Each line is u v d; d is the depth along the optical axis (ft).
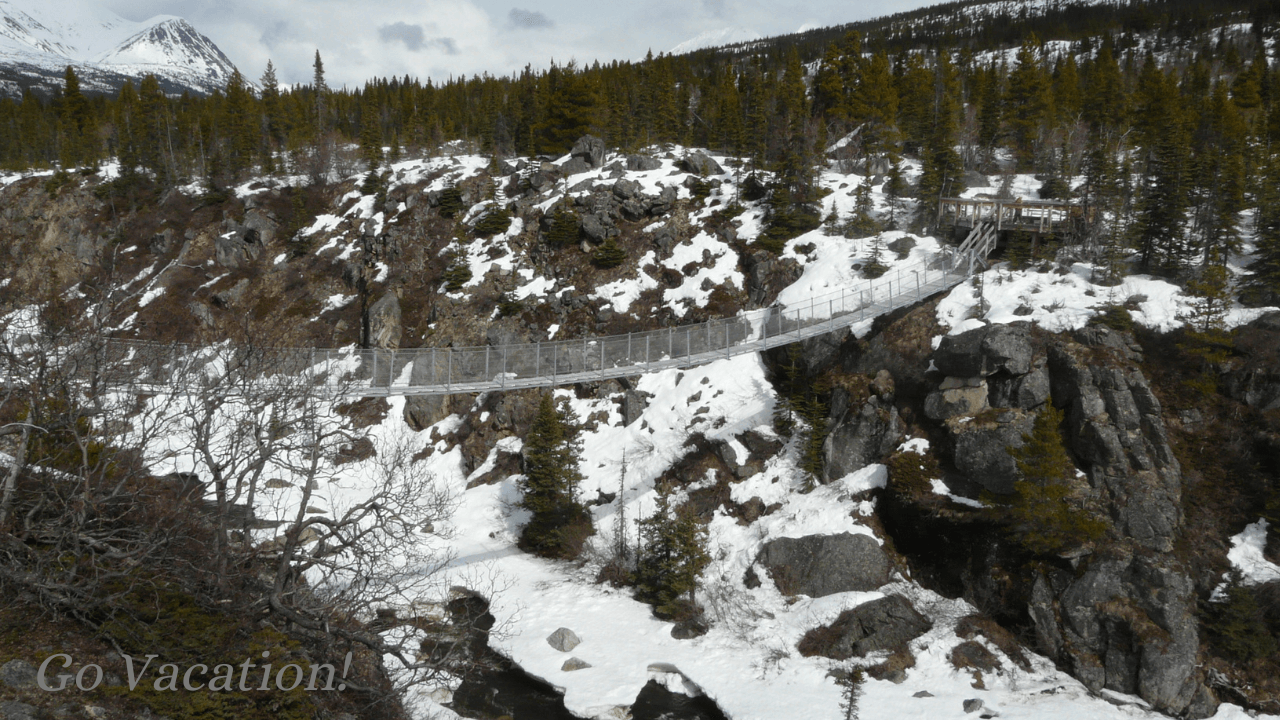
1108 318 114.11
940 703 86.28
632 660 97.60
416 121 331.98
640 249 185.16
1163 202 141.69
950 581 102.99
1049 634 93.09
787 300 152.66
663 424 144.36
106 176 274.98
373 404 171.32
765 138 232.94
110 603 50.83
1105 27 569.23
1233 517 96.53
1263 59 314.14
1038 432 95.61
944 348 116.06
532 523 129.29
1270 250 120.47
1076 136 219.82
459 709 87.97
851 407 122.62
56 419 57.16
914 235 161.79
